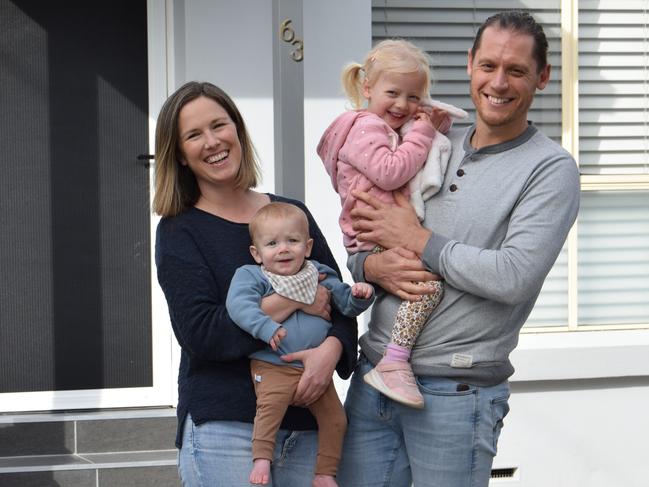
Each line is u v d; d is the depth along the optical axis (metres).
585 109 5.54
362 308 2.84
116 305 5.68
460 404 2.85
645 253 5.61
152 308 5.70
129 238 5.68
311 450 2.87
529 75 2.78
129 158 5.66
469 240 2.84
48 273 5.64
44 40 5.59
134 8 5.62
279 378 2.77
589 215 5.57
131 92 5.63
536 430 5.32
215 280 2.81
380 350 2.96
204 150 2.80
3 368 5.62
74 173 5.63
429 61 3.17
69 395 5.63
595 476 5.36
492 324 2.84
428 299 2.84
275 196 3.06
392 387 2.84
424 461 2.91
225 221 2.88
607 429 5.36
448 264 2.77
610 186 5.55
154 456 5.27
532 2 5.49
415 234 2.85
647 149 5.57
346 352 2.85
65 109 5.61
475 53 2.84
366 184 2.99
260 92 5.22
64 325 5.65
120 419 5.39
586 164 5.55
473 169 2.89
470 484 2.90
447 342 2.86
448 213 2.89
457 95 5.43
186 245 2.82
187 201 2.89
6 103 5.57
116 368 5.69
